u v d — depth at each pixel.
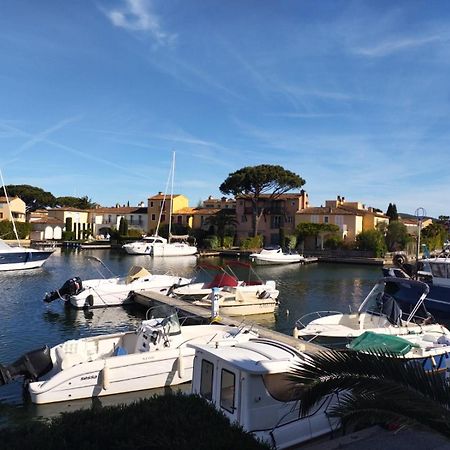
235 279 26.09
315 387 5.72
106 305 25.61
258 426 8.27
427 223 91.94
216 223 79.88
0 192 115.81
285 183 75.75
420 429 5.27
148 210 93.81
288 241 68.69
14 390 13.26
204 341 14.20
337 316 18.81
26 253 42.78
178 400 7.19
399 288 26.48
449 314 25.03
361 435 8.10
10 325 21.34
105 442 5.95
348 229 73.19
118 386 12.91
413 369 5.55
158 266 49.97
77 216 98.12
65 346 13.86
